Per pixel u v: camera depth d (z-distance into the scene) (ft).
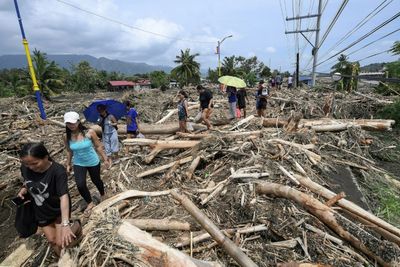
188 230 11.59
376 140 23.31
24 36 33.14
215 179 15.71
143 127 27.53
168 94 66.49
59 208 8.86
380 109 34.60
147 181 17.21
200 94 26.78
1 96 106.32
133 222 11.80
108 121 19.33
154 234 11.57
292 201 12.44
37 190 8.25
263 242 10.78
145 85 214.90
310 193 13.16
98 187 14.43
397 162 20.99
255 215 11.84
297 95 44.65
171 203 13.73
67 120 11.99
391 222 12.93
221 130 25.18
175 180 16.34
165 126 27.68
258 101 32.24
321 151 19.79
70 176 19.19
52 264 10.27
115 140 19.66
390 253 9.12
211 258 9.99
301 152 17.54
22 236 9.15
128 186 16.65
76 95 113.60
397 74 39.73
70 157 13.24
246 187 13.39
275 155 16.57
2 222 16.03
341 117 34.42
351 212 10.94
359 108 35.83
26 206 8.83
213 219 12.11
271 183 12.75
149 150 22.02
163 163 19.75
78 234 9.11
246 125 25.50
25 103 47.52
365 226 11.27
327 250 10.17
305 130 22.03
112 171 18.75
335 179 16.20
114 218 9.93
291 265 8.66
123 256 8.36
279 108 38.86
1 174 22.24
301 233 10.93
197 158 17.42
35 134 30.55
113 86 202.28
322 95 43.91
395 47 38.32
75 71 177.99
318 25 58.54
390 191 16.11
